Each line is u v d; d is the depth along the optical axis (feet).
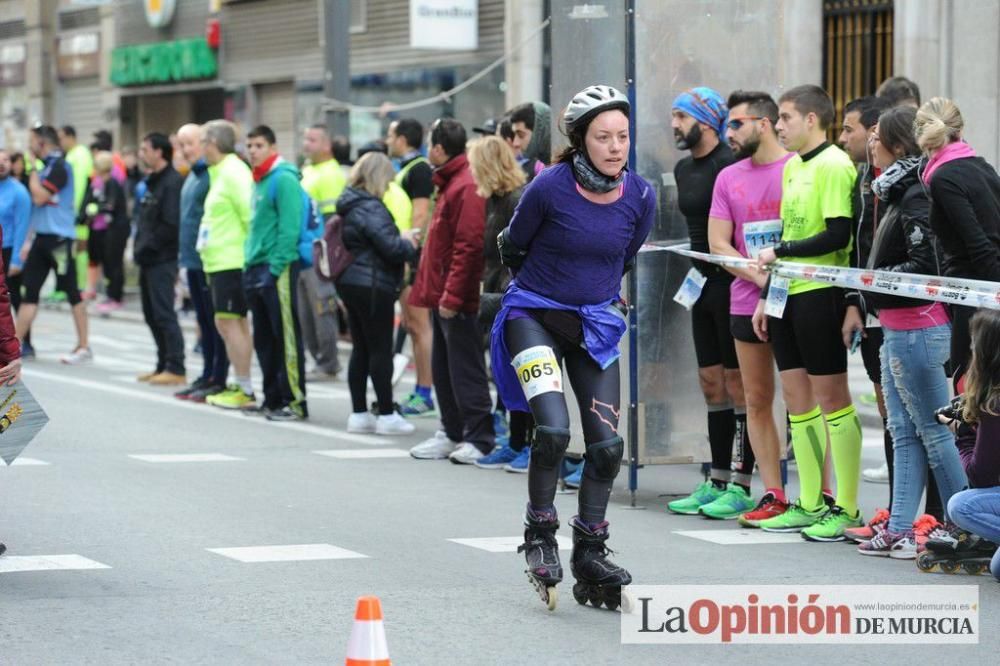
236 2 133.08
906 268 33.27
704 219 39.47
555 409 28.73
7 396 32.04
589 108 28.12
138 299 113.91
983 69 69.72
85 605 29.19
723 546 35.70
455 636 27.43
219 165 58.08
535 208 28.60
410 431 54.29
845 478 36.73
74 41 161.48
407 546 35.01
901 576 32.53
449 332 47.60
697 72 40.81
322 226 67.26
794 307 36.37
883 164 34.09
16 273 74.84
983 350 30.60
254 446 50.80
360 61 114.73
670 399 41.06
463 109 104.12
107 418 56.65
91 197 100.68
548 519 29.14
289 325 56.08
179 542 35.12
